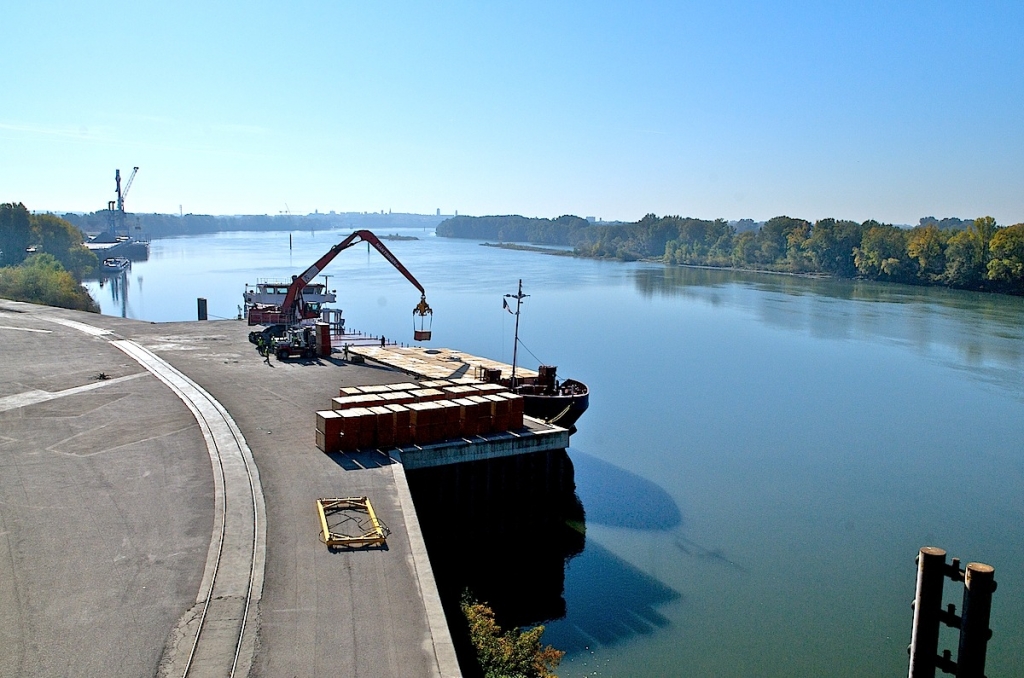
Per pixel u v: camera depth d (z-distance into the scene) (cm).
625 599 3206
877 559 3647
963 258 16875
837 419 6191
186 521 2519
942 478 4800
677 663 2769
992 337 10438
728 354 9206
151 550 2314
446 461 3309
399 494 2750
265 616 1955
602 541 3756
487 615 2722
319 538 2386
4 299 9394
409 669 1758
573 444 5362
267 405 4019
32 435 3438
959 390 7325
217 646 1823
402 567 2220
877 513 4216
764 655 2838
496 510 3516
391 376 4978
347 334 7875
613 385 7412
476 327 11388
